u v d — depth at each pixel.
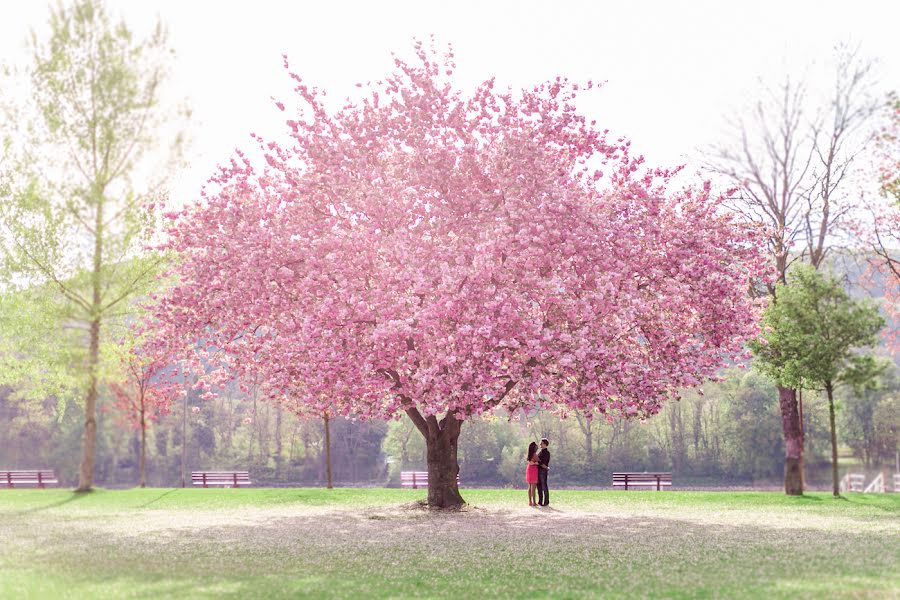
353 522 23.34
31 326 28.11
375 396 23.50
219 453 103.19
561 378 23.64
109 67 25.94
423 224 24.75
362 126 25.97
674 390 26.41
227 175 26.31
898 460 80.88
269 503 30.62
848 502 29.69
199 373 28.45
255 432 106.12
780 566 13.87
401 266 23.11
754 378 94.00
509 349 22.61
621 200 25.59
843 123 32.97
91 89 25.94
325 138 25.73
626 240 23.17
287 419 104.81
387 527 21.77
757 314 27.38
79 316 27.19
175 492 34.75
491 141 26.22
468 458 100.06
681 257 24.67
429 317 21.19
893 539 18.11
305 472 104.44
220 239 24.45
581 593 11.59
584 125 26.92
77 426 79.62
